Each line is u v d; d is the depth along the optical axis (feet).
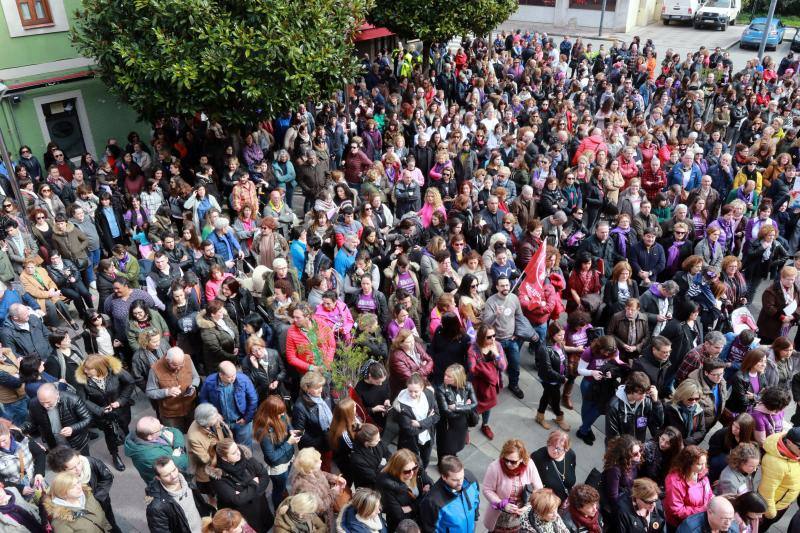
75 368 23.59
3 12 43.68
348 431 19.80
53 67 47.19
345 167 44.80
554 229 34.42
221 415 21.57
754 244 33.55
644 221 33.91
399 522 17.29
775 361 24.04
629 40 122.21
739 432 20.24
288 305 25.63
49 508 16.63
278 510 17.37
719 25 131.64
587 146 44.47
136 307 24.41
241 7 37.09
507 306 27.04
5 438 18.80
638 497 17.42
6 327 24.63
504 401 28.45
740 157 47.39
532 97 64.13
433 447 25.29
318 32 39.04
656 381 23.38
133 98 38.14
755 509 16.92
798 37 110.22
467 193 36.58
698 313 27.22
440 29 61.31
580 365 24.81
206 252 29.45
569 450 19.77
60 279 30.50
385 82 67.36
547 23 135.64
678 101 70.28
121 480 23.57
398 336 23.66
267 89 38.04
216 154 43.16
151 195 37.76
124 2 36.86
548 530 17.12
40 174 43.01
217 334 24.35
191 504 17.83
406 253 30.09
